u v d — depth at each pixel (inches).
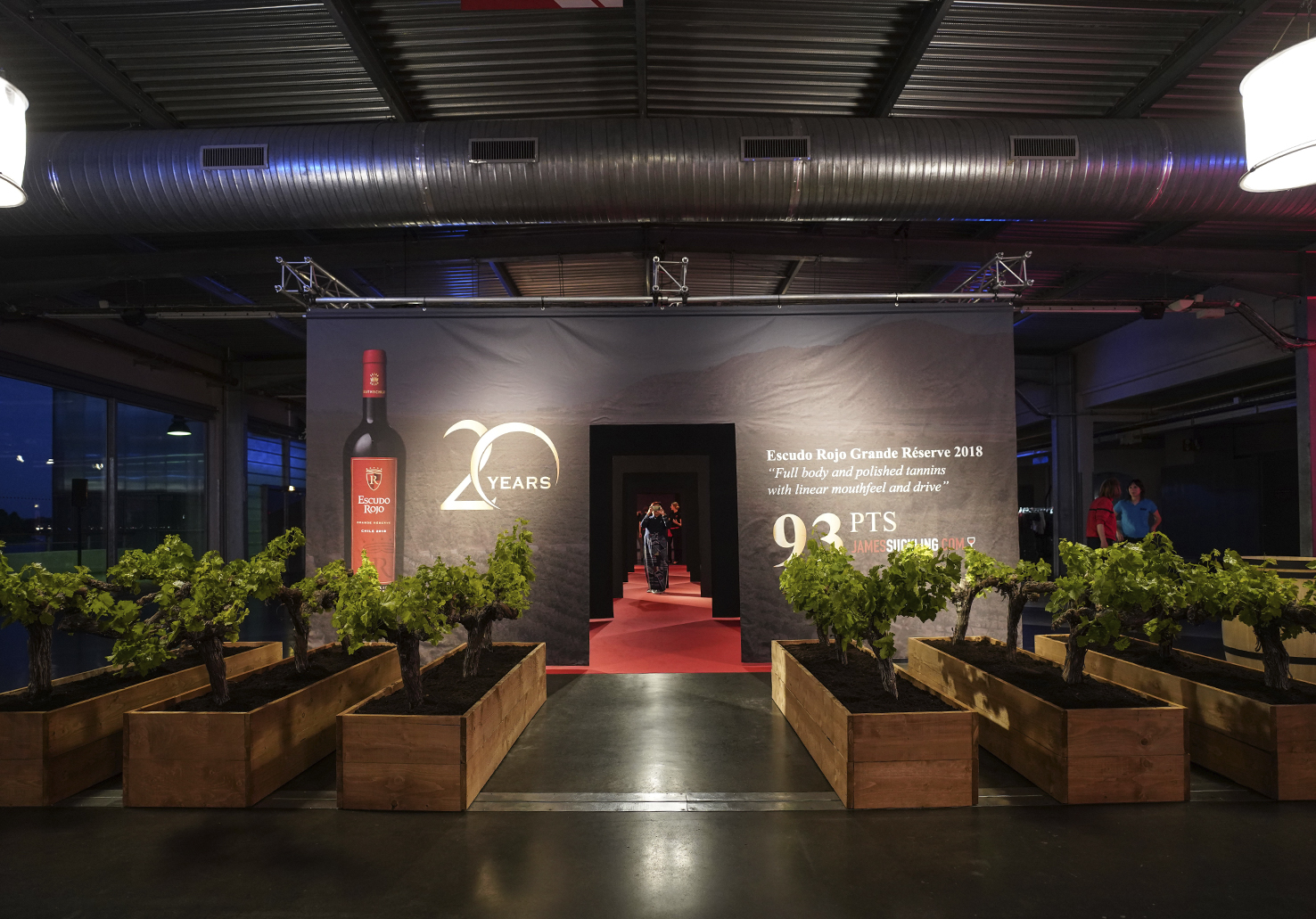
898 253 299.0
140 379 420.8
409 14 175.3
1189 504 574.9
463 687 154.4
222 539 494.9
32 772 130.1
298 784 140.6
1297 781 128.3
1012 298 249.6
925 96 208.2
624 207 200.1
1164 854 111.0
